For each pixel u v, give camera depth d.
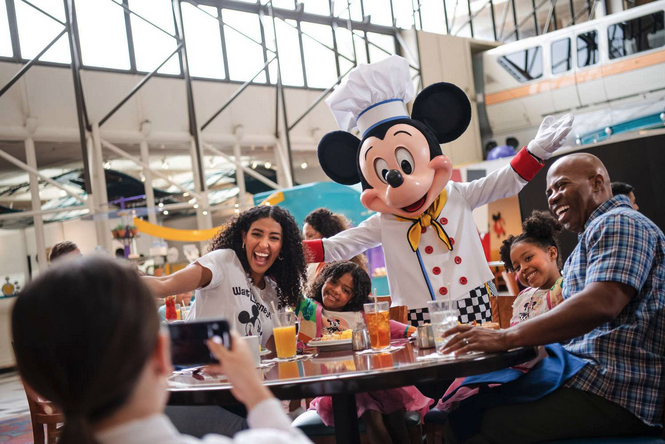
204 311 2.40
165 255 8.59
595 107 12.00
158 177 10.16
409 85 3.06
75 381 0.72
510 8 15.35
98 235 9.34
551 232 2.83
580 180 2.08
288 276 2.62
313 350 2.34
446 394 2.31
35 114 8.83
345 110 3.08
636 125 11.38
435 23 14.45
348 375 1.61
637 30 11.46
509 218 9.09
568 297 2.02
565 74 12.27
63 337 0.72
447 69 13.34
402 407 2.47
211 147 10.48
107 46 9.59
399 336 2.56
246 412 2.45
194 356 1.09
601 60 11.84
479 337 1.78
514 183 2.98
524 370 1.99
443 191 3.00
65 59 9.17
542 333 1.76
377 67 2.95
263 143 11.25
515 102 13.02
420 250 2.92
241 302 2.42
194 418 2.20
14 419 5.27
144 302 0.77
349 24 12.52
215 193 10.84
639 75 11.42
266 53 11.37
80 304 0.73
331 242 3.04
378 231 3.08
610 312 1.77
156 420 0.77
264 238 2.50
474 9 15.17
